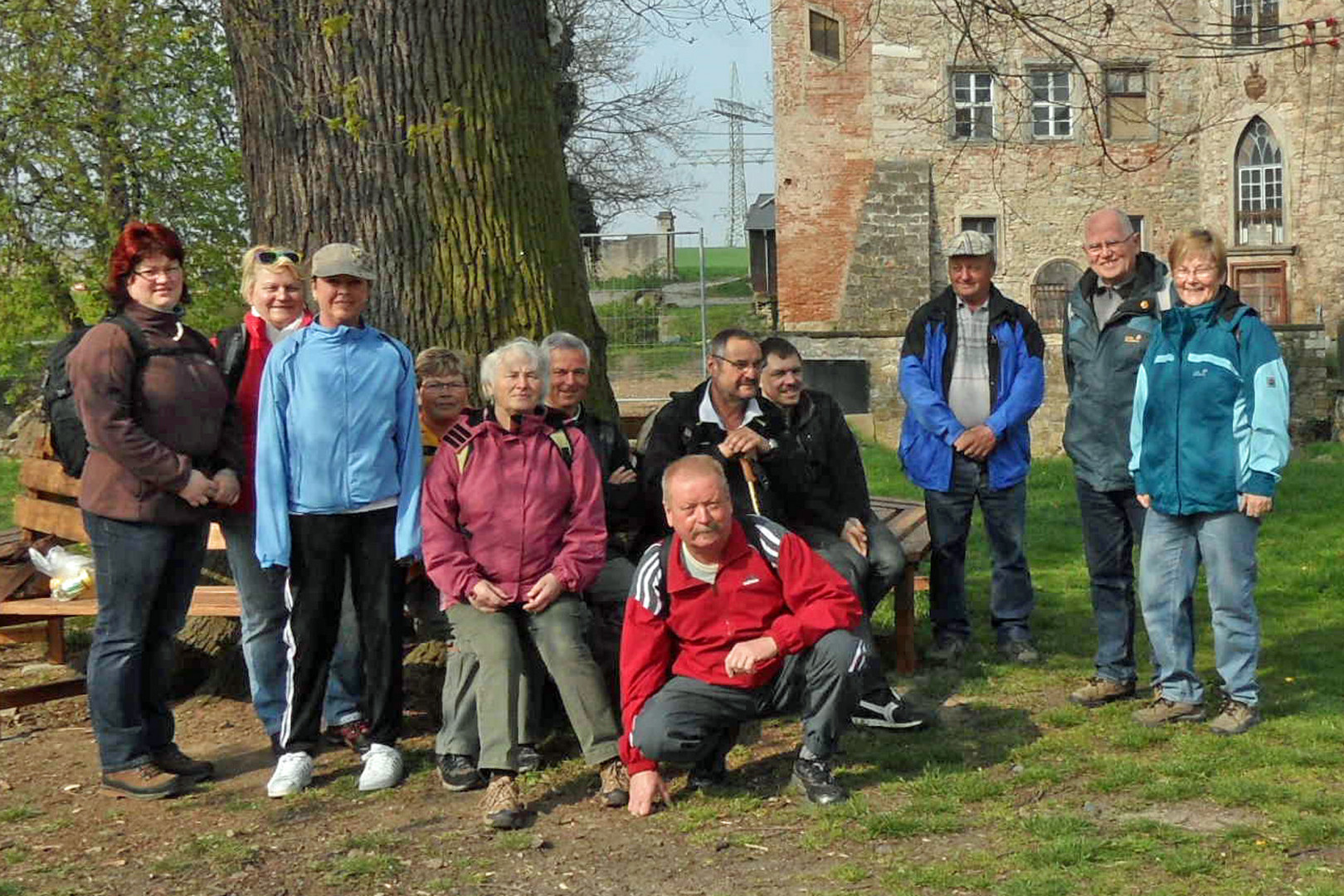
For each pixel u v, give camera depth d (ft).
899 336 97.04
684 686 16.60
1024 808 16.49
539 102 23.25
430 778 18.25
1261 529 39.81
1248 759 17.81
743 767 18.38
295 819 16.97
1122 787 17.07
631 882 14.66
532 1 23.39
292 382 17.75
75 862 15.76
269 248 19.08
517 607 17.62
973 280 23.43
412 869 15.23
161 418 17.49
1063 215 108.27
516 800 16.55
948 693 21.72
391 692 18.15
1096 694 20.79
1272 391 18.45
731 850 15.43
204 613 20.33
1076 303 20.98
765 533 16.76
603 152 106.01
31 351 68.28
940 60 106.01
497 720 16.78
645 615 16.71
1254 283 107.04
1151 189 108.99
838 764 18.33
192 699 22.50
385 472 17.98
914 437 23.79
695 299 60.75
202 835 16.49
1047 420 78.28
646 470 20.31
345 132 21.71
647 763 16.75
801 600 16.63
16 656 26.53
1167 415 19.08
